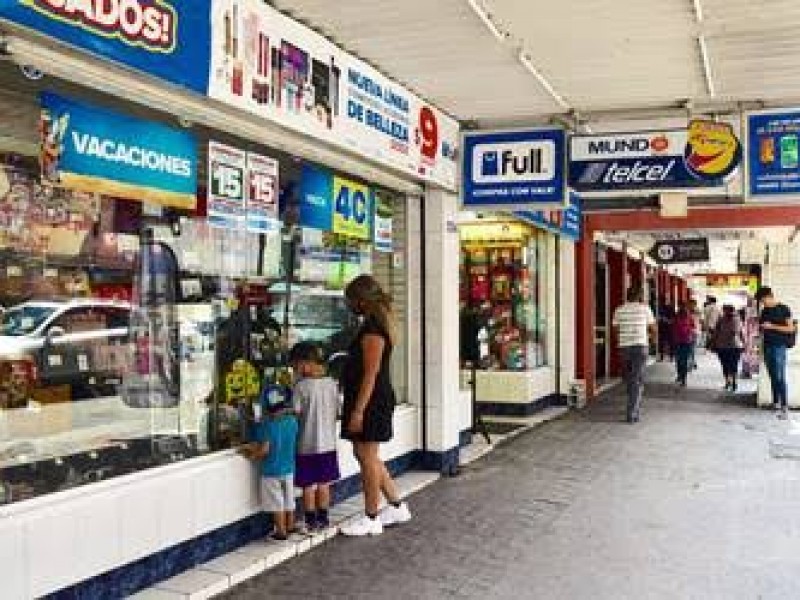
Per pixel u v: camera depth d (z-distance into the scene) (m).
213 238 5.98
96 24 4.00
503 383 12.56
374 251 8.17
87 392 4.97
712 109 7.88
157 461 5.35
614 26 5.74
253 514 5.84
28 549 4.13
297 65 5.69
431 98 7.64
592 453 9.49
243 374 6.18
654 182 7.78
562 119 8.34
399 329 8.44
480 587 5.03
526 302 12.92
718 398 15.26
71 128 4.33
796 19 5.57
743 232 18.16
